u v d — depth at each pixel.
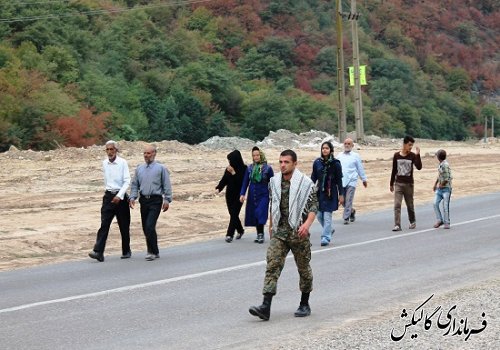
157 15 129.00
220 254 17.84
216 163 43.09
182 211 26.03
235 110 105.56
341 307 12.29
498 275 14.95
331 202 18.89
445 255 17.42
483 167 45.72
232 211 20.09
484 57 165.88
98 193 30.89
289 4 142.12
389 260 16.77
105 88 89.00
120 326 11.05
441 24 165.25
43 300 12.81
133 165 40.66
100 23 110.31
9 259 17.88
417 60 152.62
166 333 10.67
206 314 11.80
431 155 53.72
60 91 74.75
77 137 68.62
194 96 97.69
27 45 85.81
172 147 49.91
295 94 116.00
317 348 9.70
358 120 64.44
